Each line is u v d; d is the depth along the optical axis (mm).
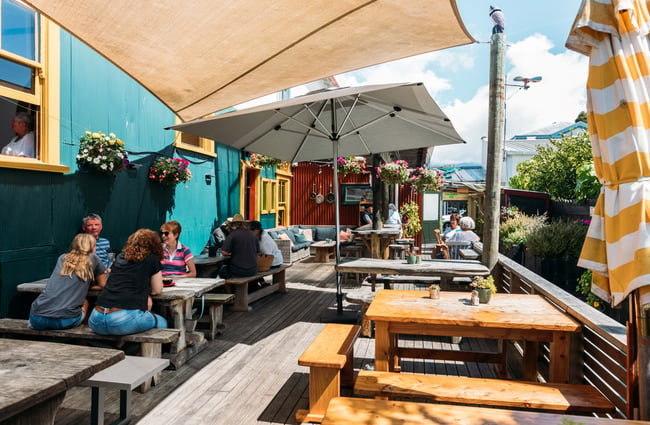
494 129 5430
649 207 2002
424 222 17781
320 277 9508
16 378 1915
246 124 5496
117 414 3221
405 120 5691
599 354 2840
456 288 5801
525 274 4570
